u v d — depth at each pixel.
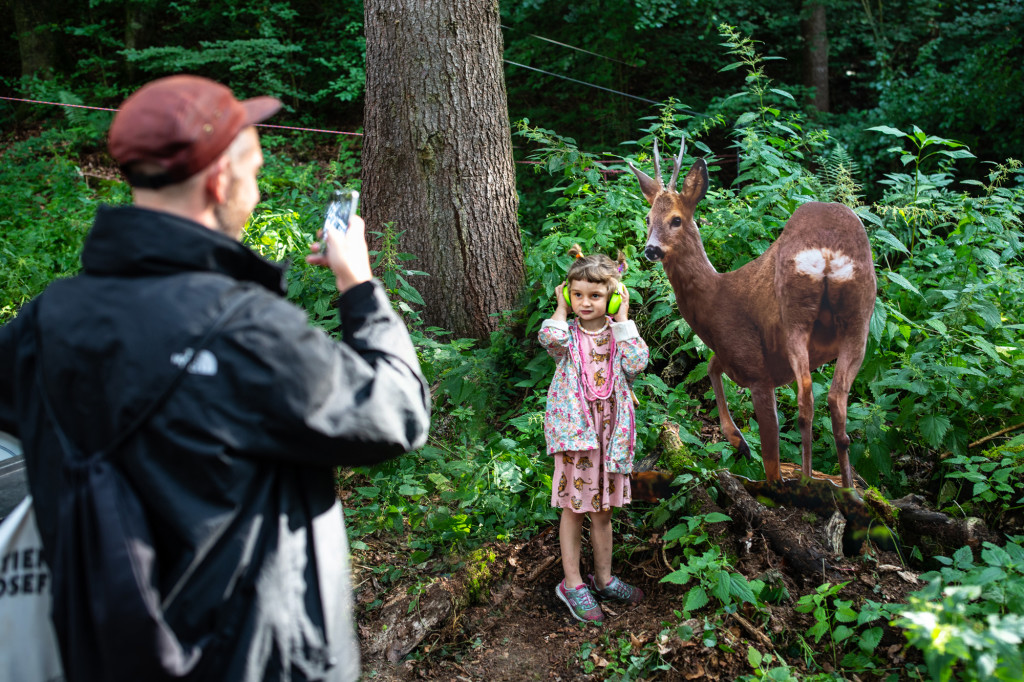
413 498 3.59
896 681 2.51
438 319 4.89
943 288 4.04
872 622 2.69
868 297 2.91
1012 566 2.42
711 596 2.86
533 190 9.90
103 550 1.20
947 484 3.29
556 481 3.03
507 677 2.82
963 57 10.25
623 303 2.99
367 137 4.98
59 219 8.64
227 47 12.62
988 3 10.90
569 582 3.05
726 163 10.22
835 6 10.95
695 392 4.14
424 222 4.85
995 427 3.51
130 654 1.19
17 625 1.47
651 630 2.89
